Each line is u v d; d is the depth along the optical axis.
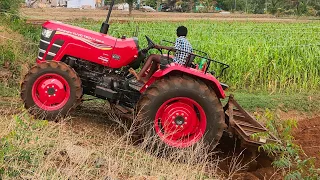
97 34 7.18
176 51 6.91
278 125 8.19
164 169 5.77
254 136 6.58
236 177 6.43
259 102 10.38
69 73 6.82
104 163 5.55
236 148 7.46
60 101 6.90
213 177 6.04
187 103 6.56
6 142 5.30
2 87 8.95
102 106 8.38
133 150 6.27
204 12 64.44
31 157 5.29
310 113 10.25
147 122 6.45
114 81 7.14
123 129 7.12
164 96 6.43
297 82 12.63
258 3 69.50
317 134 8.72
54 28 7.13
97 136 6.65
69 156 5.52
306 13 58.28
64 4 58.88
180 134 6.58
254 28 28.25
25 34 15.62
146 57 7.36
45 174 4.91
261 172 6.75
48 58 7.14
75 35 7.09
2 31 14.14
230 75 12.54
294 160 7.00
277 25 33.22
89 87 7.24
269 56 12.80
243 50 13.17
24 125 5.95
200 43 14.28
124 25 24.44
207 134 6.54
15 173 4.89
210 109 6.49
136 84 7.07
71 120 7.02
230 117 6.75
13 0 19.19
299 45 13.77
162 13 54.59
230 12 67.81
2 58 10.73
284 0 65.25
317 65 12.54
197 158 6.35
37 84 6.85
